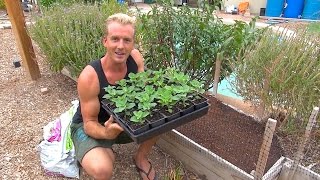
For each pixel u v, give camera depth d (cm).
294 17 730
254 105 244
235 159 212
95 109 184
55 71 334
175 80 191
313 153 227
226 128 244
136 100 176
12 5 305
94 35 300
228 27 275
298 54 202
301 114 216
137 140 161
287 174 196
